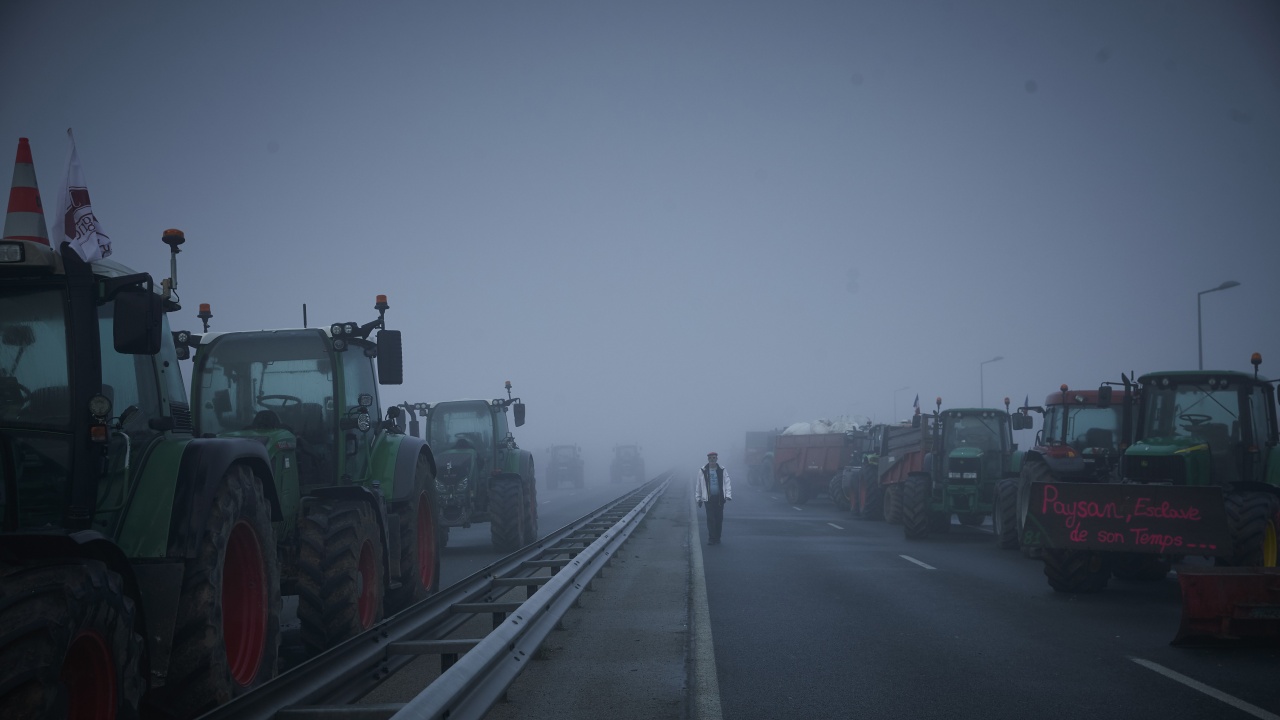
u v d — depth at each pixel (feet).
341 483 26.58
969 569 43.68
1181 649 25.04
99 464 15.62
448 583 38.32
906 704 19.38
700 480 57.26
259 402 27.35
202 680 15.78
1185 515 32.63
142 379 17.43
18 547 12.43
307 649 22.58
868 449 92.27
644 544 55.06
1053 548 33.99
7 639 11.00
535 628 22.97
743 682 21.27
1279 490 36.17
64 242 15.84
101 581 12.65
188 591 15.83
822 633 27.40
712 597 34.65
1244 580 24.95
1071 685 21.01
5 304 15.88
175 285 18.78
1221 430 38.45
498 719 17.69
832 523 76.59
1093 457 50.19
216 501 16.75
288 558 24.49
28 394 15.62
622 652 24.00
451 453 54.19
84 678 12.78
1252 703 19.30
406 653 20.10
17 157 16.89
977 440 63.41
